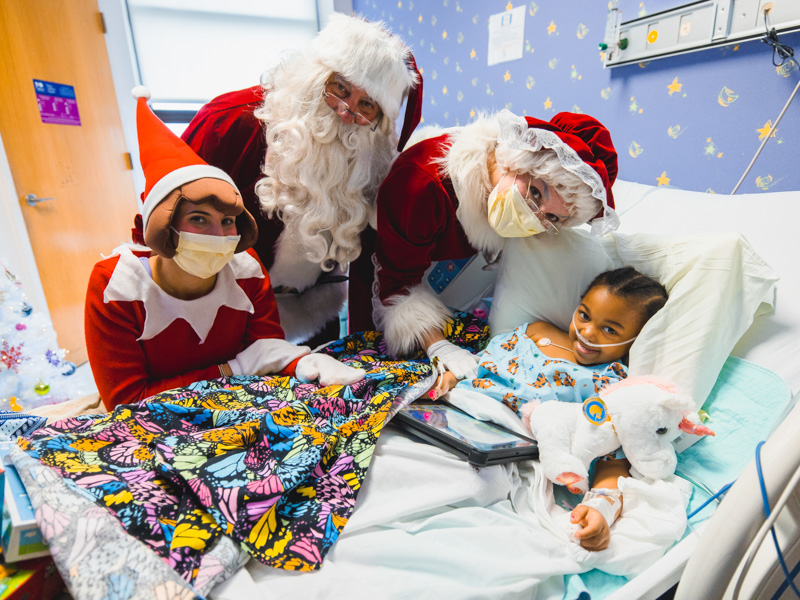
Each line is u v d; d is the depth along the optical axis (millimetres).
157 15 3115
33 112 2424
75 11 2664
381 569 685
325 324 1727
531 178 1020
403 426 953
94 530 617
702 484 887
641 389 879
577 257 1182
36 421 922
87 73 2764
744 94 1298
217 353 1136
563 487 919
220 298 1085
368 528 751
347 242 1321
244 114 1318
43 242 2502
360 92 1153
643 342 1000
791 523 614
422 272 1321
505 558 722
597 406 874
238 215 967
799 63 1178
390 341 1280
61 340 2639
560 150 939
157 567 594
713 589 633
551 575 694
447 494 795
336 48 1116
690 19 1345
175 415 888
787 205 1135
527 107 1996
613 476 874
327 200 1235
